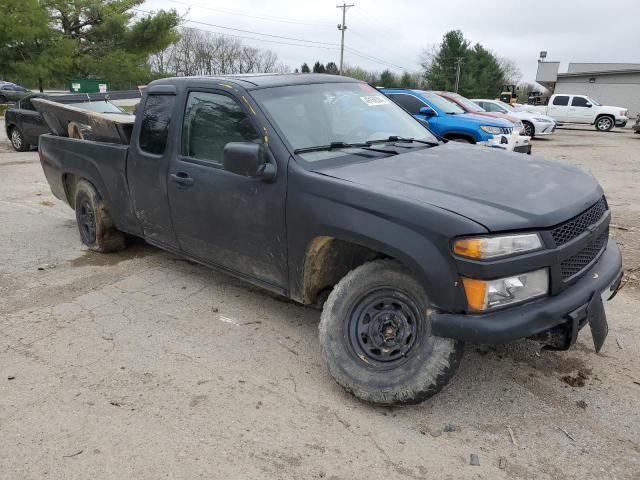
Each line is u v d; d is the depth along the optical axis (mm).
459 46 73250
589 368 3541
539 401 3201
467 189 3037
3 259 5797
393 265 3059
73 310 4512
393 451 2807
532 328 2705
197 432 2961
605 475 2625
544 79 64250
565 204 2969
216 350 3836
